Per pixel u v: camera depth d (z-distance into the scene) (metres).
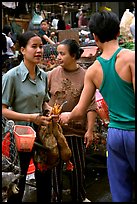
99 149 4.46
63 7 10.93
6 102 2.77
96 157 4.58
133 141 2.23
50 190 3.06
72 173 3.16
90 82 2.39
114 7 9.14
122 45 4.20
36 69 2.89
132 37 4.27
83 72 3.13
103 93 2.33
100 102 3.14
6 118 2.76
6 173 2.64
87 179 4.21
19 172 2.74
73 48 3.04
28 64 2.80
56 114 2.78
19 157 2.78
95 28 2.28
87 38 5.94
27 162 2.83
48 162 2.85
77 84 3.09
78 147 3.14
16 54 6.63
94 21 2.29
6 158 2.69
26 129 2.76
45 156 2.83
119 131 2.27
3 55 6.46
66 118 2.69
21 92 2.80
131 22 4.29
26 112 2.84
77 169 3.15
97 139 3.90
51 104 3.12
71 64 3.08
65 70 3.12
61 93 3.09
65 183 3.93
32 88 2.83
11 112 2.75
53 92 3.10
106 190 3.92
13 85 2.77
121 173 2.33
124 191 2.33
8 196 2.69
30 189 3.47
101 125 3.93
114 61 2.24
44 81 2.97
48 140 2.78
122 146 2.27
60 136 2.84
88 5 10.63
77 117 2.53
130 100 2.23
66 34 5.77
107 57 2.28
